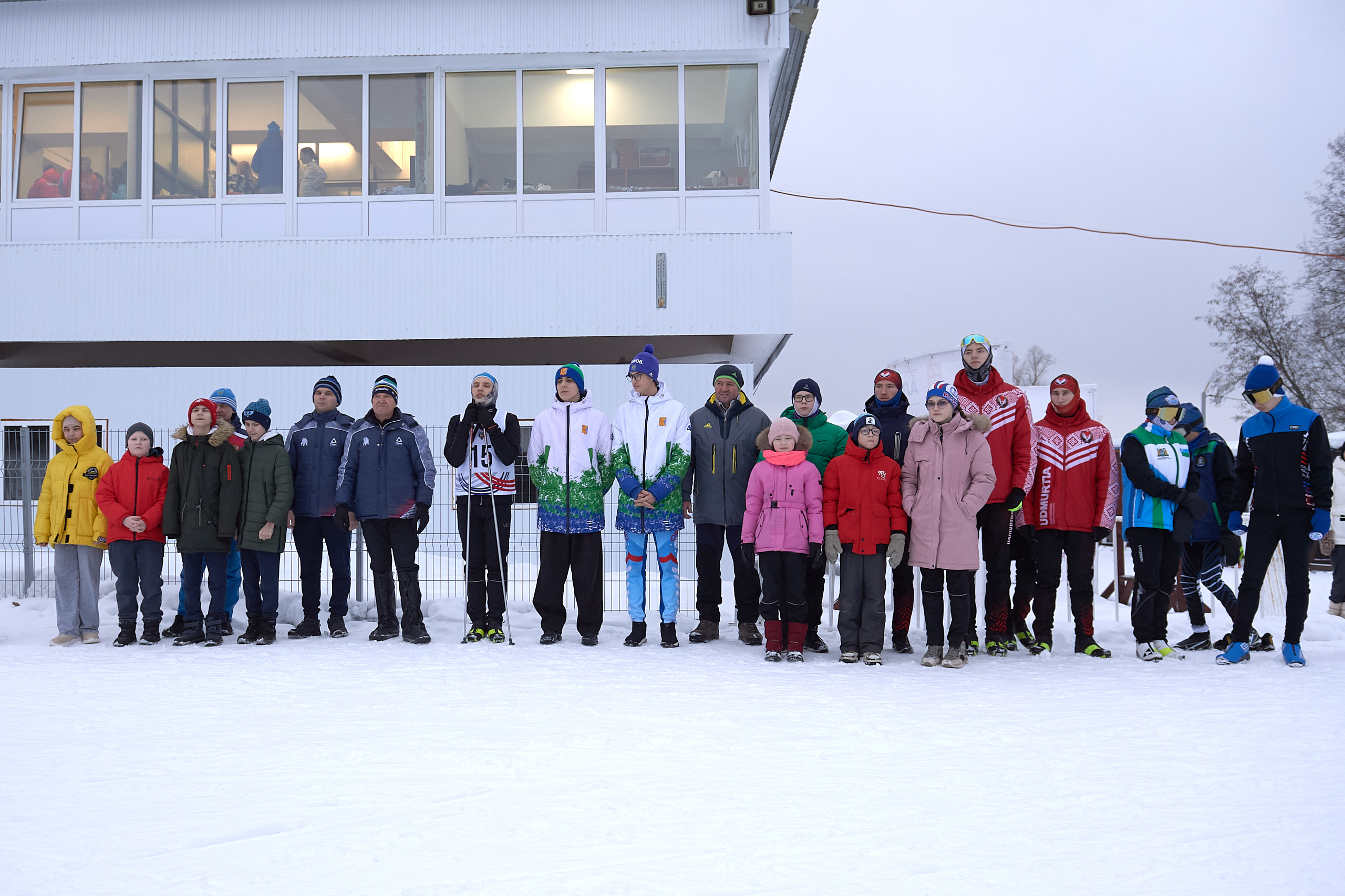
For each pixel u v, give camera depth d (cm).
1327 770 346
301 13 1255
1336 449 857
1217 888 238
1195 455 699
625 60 1248
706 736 392
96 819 288
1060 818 291
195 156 1290
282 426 1264
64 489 671
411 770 340
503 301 1249
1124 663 601
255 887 236
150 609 666
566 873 245
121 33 1272
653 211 1248
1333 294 2728
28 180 1306
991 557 633
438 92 1263
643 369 669
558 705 450
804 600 606
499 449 664
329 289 1262
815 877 243
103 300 1280
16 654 621
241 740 383
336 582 713
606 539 992
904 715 436
